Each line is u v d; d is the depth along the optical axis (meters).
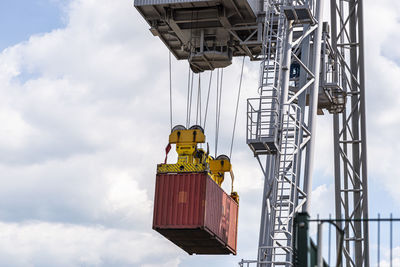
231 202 78.62
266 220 61.97
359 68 81.12
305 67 64.75
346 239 78.88
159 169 73.00
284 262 58.16
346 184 80.94
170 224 70.88
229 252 78.19
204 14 79.00
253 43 79.25
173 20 79.25
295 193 60.03
